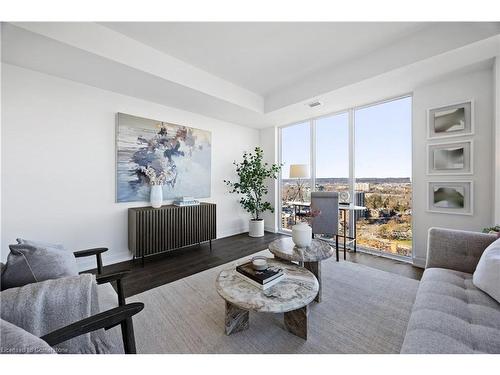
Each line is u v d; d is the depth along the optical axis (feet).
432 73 7.62
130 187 9.48
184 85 8.41
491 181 7.28
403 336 4.64
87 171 8.45
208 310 5.64
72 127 8.09
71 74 7.55
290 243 6.82
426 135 8.54
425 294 4.19
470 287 4.34
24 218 7.21
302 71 9.21
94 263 8.63
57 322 3.14
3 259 6.85
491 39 5.80
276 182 14.87
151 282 7.35
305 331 4.55
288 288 4.42
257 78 9.83
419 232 8.76
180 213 10.04
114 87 8.59
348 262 9.11
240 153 14.39
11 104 6.95
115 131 9.11
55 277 3.77
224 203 13.53
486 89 7.31
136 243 8.71
